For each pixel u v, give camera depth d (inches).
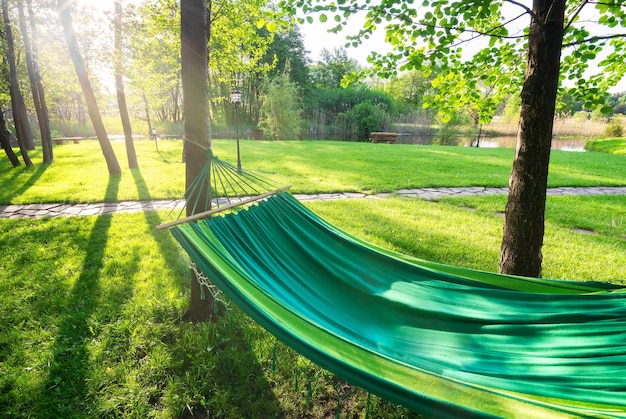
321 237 121.1
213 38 397.1
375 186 351.3
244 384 96.9
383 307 99.0
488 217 261.4
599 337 75.4
